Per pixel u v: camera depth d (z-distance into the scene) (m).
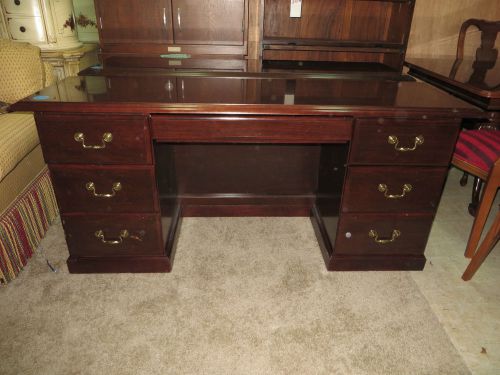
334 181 1.76
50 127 1.40
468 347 1.40
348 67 2.13
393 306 1.59
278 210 2.24
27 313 1.51
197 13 1.97
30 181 1.91
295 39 2.08
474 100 1.82
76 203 1.57
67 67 2.49
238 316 1.52
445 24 2.49
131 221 1.62
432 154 1.52
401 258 1.76
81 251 1.69
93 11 2.62
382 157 1.52
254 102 1.41
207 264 1.82
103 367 1.30
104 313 1.52
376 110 1.41
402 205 1.63
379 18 2.21
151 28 1.99
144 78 1.75
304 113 1.40
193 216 2.23
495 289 1.70
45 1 2.34
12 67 2.01
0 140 1.64
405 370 1.31
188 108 1.37
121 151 1.46
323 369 1.31
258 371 1.30
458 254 1.93
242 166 2.14
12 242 1.66
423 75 2.26
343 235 1.70
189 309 1.55
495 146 1.81
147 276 1.73
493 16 2.48
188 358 1.34
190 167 2.12
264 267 1.81
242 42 2.05
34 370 1.28
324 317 1.53
